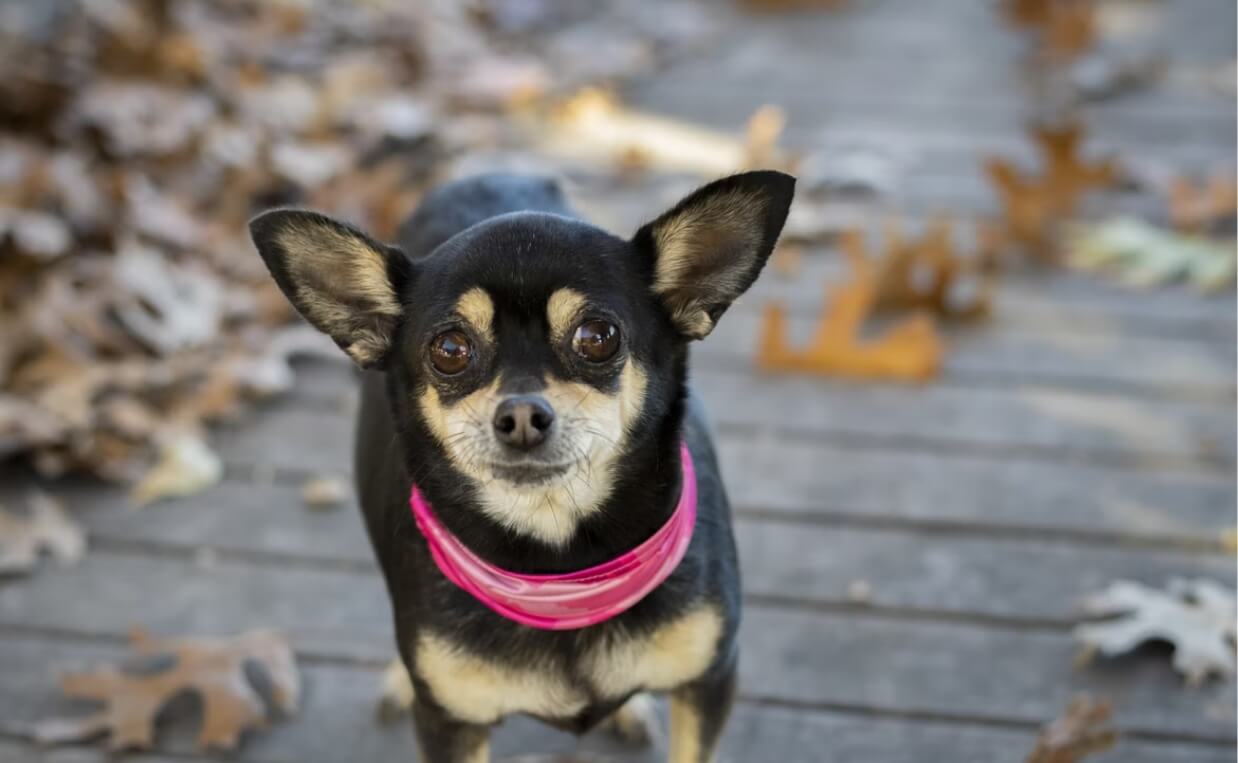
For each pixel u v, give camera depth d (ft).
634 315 2.89
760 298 4.75
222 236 4.83
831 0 7.15
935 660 3.59
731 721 3.47
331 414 4.33
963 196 5.17
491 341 2.85
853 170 5.29
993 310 4.67
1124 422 4.22
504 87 5.94
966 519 3.93
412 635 2.98
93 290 4.50
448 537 2.95
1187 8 6.97
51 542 3.91
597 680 2.99
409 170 5.31
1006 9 6.77
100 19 5.47
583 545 2.94
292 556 3.89
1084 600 3.70
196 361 4.41
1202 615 3.58
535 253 2.85
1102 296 4.71
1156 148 5.47
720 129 5.76
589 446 2.84
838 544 3.88
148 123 5.11
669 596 2.96
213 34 5.85
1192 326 4.56
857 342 4.53
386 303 2.96
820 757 3.40
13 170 4.73
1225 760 3.35
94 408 4.23
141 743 3.45
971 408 4.29
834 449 4.17
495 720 3.04
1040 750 3.26
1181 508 3.94
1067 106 5.90
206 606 3.77
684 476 2.98
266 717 3.52
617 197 5.17
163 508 4.03
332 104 5.52
